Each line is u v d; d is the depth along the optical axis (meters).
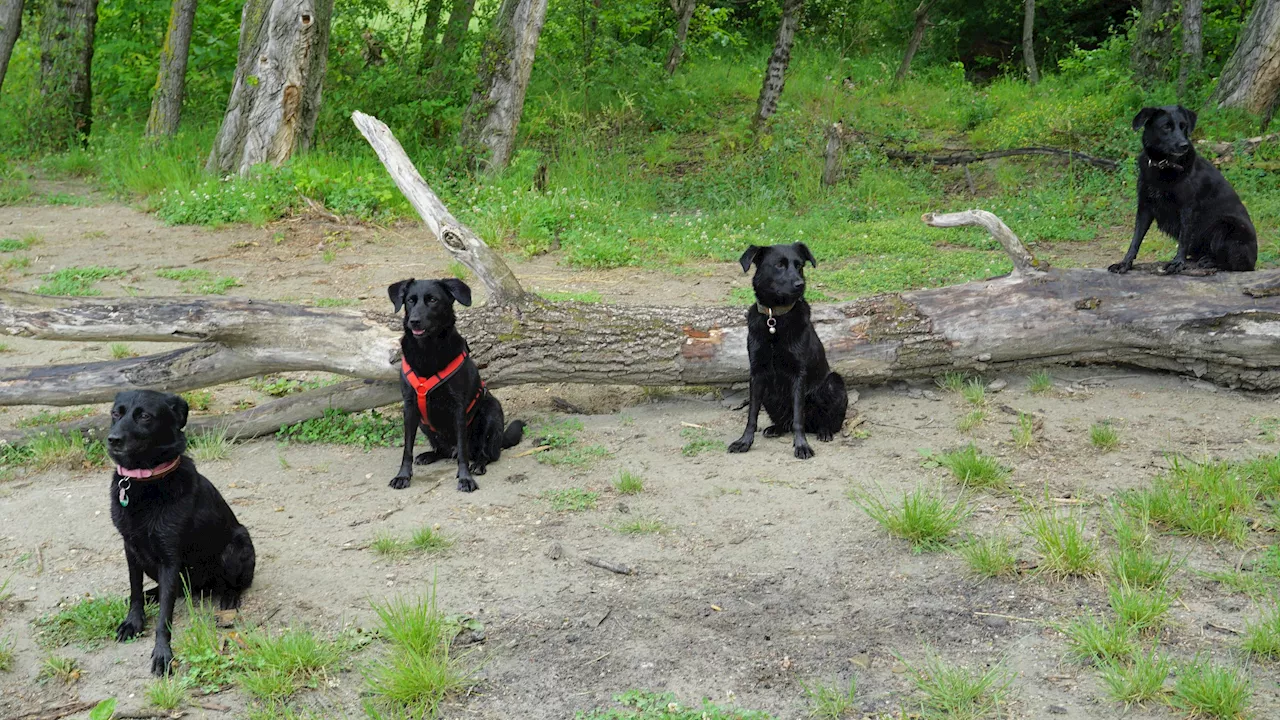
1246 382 6.64
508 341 6.52
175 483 3.76
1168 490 4.84
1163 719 3.18
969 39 28.34
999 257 11.09
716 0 25.61
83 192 15.47
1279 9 15.69
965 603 4.02
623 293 9.95
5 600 4.26
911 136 17.95
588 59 20.00
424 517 5.09
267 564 4.57
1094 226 12.48
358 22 18.95
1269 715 3.15
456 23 18.08
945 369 6.92
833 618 3.94
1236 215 7.09
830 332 6.79
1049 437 5.93
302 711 3.38
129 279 10.25
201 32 19.38
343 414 6.53
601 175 15.77
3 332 5.97
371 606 4.02
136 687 3.60
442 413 5.47
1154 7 19.67
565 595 4.20
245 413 6.39
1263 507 4.78
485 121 15.52
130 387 6.17
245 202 13.30
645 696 3.42
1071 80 21.81
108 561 4.62
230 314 6.12
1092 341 6.82
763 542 4.69
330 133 16.95
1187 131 7.00
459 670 3.60
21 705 3.51
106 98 20.80
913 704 3.33
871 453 5.86
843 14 27.64
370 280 10.38
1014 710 3.26
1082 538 4.33
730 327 6.74
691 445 6.06
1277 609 3.73
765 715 3.29
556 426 6.53
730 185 15.47
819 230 12.96
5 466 5.83
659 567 4.45
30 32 21.41
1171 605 3.88
